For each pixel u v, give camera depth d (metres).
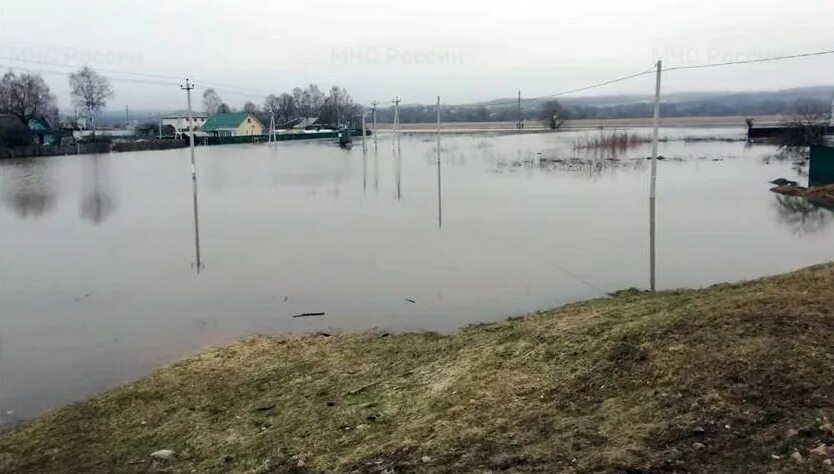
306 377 8.91
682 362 6.97
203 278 15.27
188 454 6.93
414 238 19.58
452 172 40.38
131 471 6.65
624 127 117.69
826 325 7.48
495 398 7.12
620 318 9.23
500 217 23.03
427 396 7.60
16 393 8.97
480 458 5.75
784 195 27.80
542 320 10.18
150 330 11.59
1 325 11.94
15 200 29.33
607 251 17.16
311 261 16.80
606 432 5.86
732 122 136.88
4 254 18.11
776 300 8.52
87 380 9.41
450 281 14.46
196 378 9.12
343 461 6.23
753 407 5.88
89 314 12.59
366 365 9.23
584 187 31.41
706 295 10.09
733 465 5.03
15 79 72.50
